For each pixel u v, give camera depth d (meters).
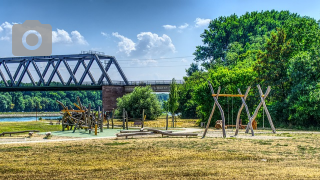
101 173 15.48
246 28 114.12
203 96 53.00
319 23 61.31
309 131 39.06
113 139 29.80
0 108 162.12
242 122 50.84
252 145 23.91
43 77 99.62
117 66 96.62
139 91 73.06
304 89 44.00
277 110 48.34
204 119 54.91
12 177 15.01
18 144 25.94
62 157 19.92
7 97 166.12
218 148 22.62
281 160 18.00
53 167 16.98
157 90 87.19
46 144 25.86
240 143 25.14
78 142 27.22
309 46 54.69
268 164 16.92
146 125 55.09
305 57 46.75
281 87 51.25
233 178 13.91
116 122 62.81
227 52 105.56
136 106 70.94
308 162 17.33
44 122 57.00
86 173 15.56
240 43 109.75
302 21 59.12
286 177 13.88
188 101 79.12
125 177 14.56
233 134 34.19
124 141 27.62
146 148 23.17
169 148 23.02
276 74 50.59
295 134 33.38
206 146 23.70
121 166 17.00
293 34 58.38
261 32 108.94
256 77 51.59
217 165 16.77
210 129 44.38
